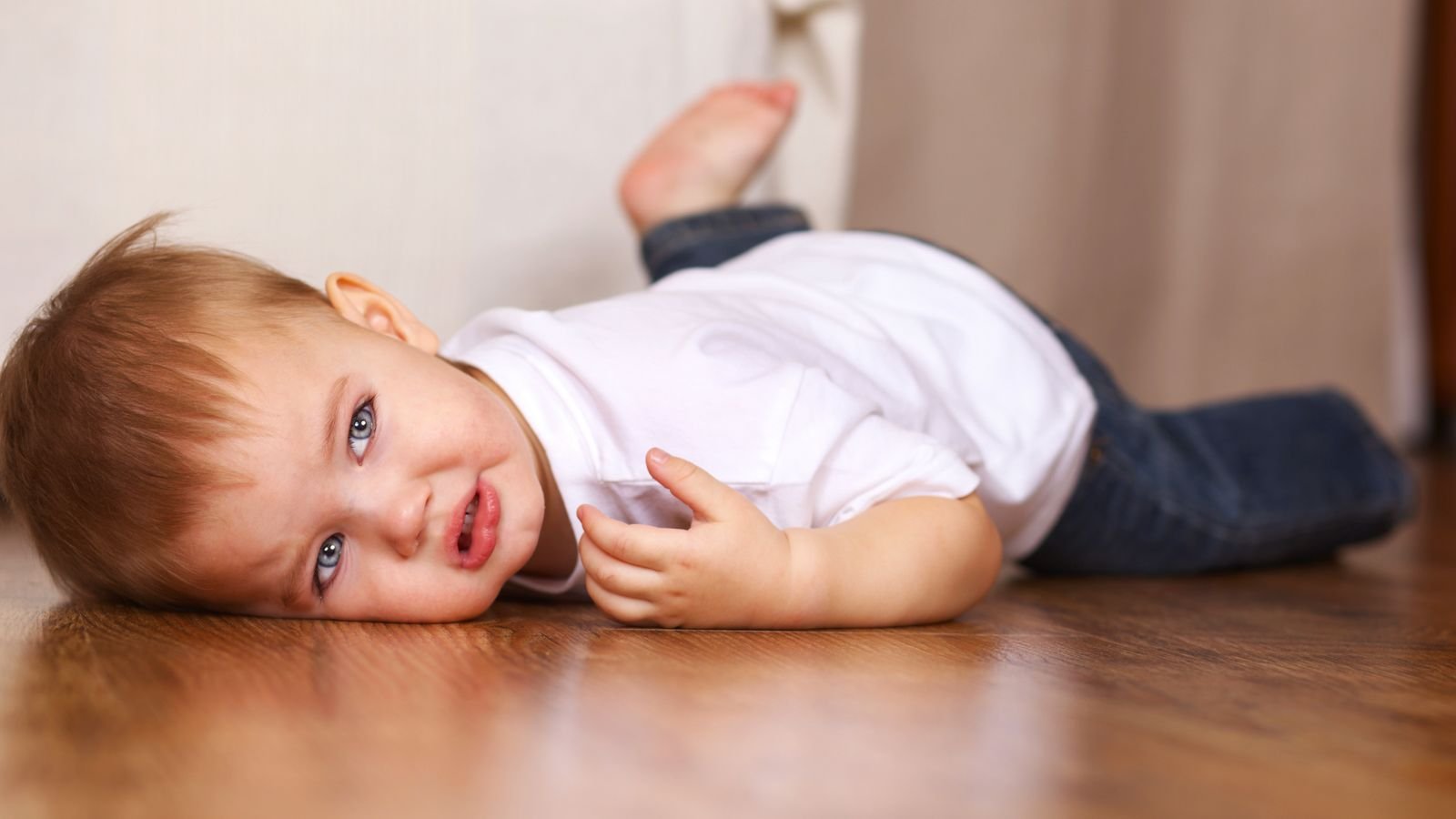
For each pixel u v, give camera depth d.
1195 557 1.29
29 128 1.38
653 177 1.44
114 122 1.40
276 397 0.82
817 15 1.64
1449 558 1.47
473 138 1.47
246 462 0.80
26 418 0.85
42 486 0.84
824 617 0.82
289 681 0.60
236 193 1.42
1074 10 2.49
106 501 0.82
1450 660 0.75
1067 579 1.26
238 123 1.42
